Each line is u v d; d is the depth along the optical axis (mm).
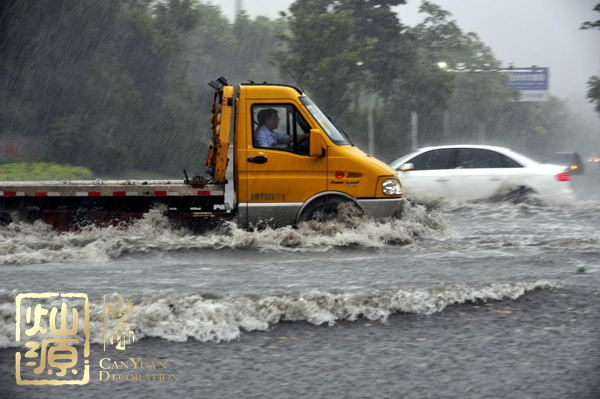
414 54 178625
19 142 135250
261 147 33031
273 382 13875
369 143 173625
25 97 139000
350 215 32906
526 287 21000
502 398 13055
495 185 49781
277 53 157625
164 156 161250
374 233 32094
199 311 17422
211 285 21844
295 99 33281
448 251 29359
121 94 148625
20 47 137750
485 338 16516
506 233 35938
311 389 13523
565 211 46562
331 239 31484
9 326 16562
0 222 33406
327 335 16812
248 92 33156
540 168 50031
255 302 18234
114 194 33281
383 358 15219
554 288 21250
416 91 181000
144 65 160625
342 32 155750
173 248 30062
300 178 33031
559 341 16250
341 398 13094
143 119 160625
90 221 33469
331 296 18922
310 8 161000
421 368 14609
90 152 143750
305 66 155750
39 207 33625
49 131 140125
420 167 50469
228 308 17734
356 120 164500
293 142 33281
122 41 157000
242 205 32844
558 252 28625
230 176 34938
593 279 22641
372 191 33312
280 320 17969
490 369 14531
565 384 13695
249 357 15305
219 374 14312
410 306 18812
